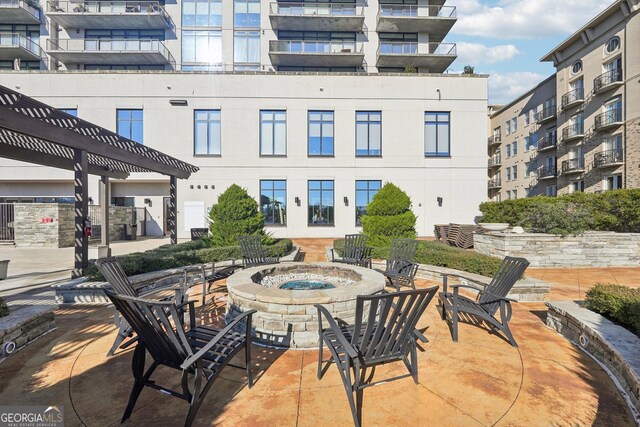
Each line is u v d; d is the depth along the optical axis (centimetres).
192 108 1709
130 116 1700
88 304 540
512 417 251
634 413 256
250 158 1730
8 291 605
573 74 2195
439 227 1388
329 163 1745
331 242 1530
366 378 306
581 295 613
